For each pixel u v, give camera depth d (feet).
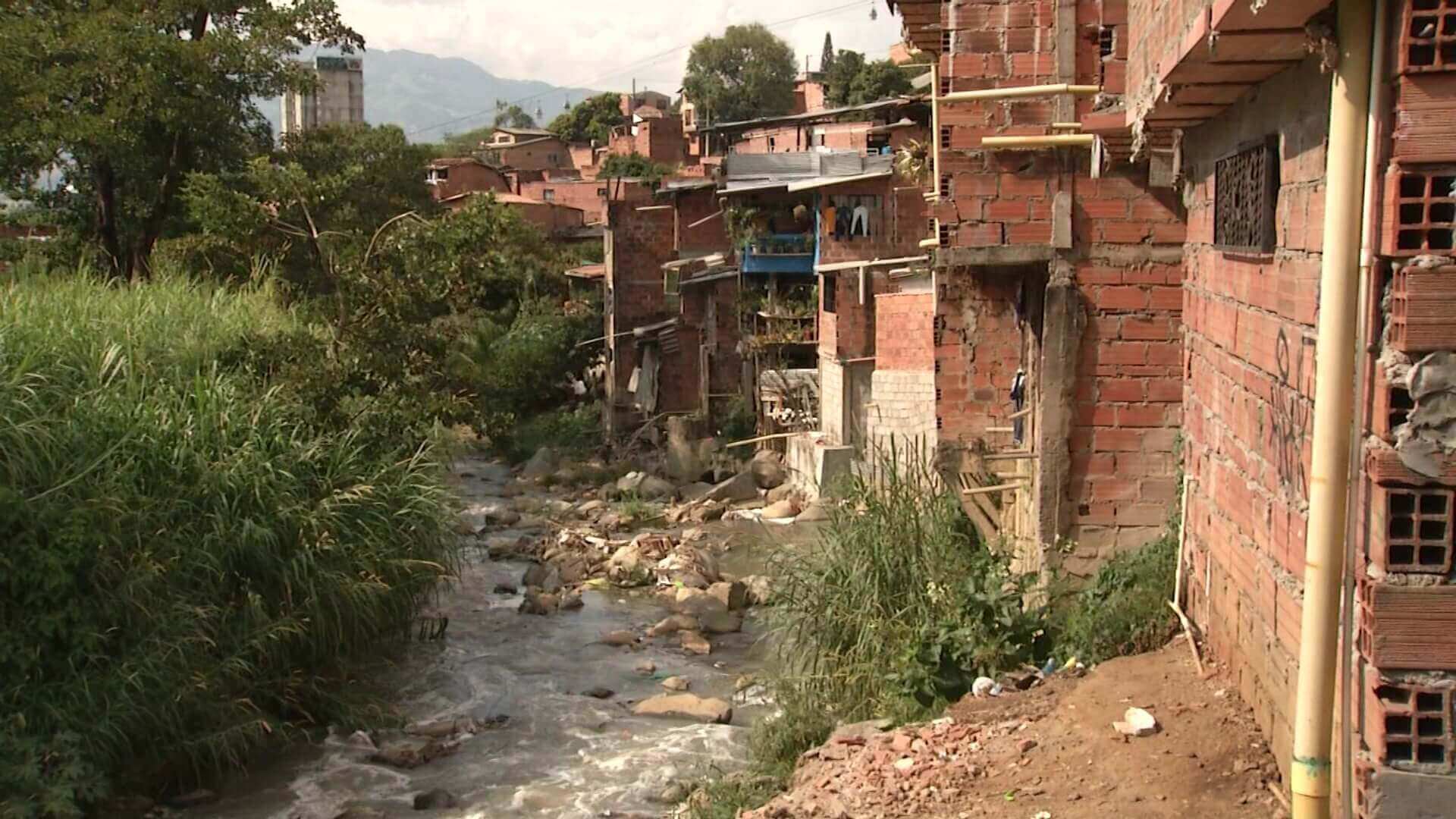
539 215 176.35
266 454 41.86
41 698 31.94
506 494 95.61
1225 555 21.97
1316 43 13.83
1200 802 18.03
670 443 101.24
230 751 35.88
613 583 64.59
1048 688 25.46
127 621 34.35
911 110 80.84
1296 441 16.79
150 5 86.53
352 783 36.65
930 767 22.27
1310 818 13.71
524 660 50.42
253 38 87.15
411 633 50.96
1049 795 19.57
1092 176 31.24
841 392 79.56
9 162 83.51
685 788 34.55
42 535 33.53
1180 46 17.58
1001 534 34.81
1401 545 12.98
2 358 37.99
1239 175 20.16
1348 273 13.14
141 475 38.42
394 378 51.03
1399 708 13.03
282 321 53.21
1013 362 36.24
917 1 36.35
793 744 32.58
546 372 125.90
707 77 220.64
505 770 38.22
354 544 43.70
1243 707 20.42
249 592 38.52
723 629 55.36
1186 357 26.20
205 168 89.92
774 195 99.30
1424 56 12.37
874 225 89.81
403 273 53.21
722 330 104.94
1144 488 31.65
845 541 36.63
